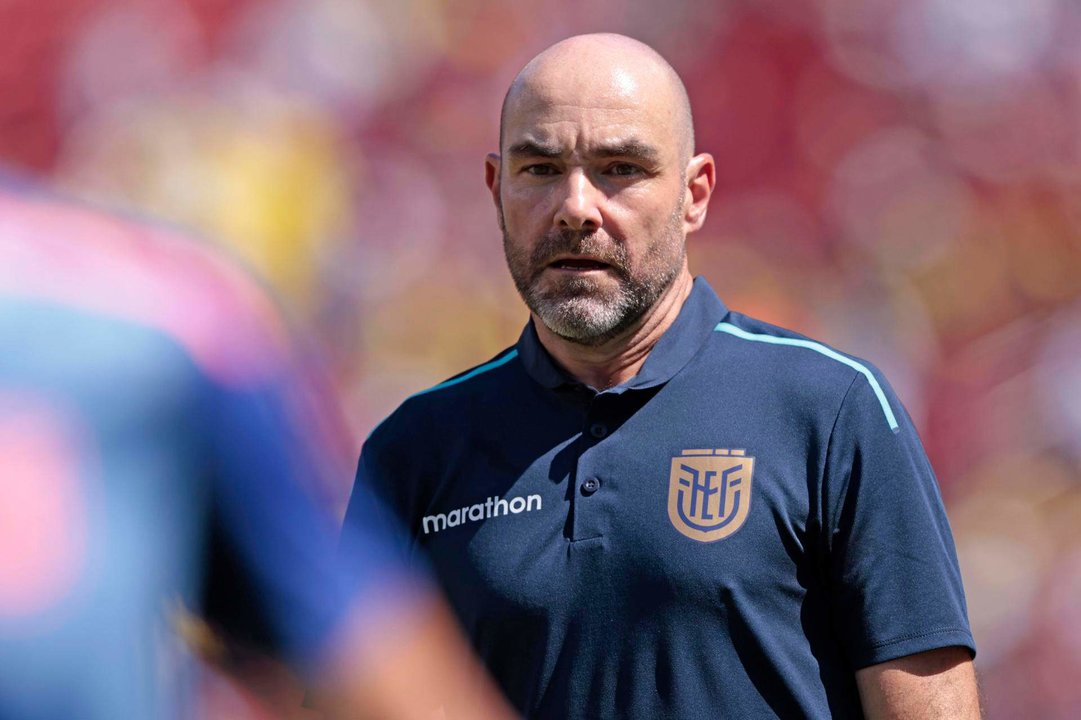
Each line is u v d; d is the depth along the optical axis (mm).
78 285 4043
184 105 32469
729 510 7723
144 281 4129
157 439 4000
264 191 31922
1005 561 28812
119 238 4227
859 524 7645
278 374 4258
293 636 4215
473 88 32781
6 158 32312
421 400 8828
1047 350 31406
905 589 7516
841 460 7754
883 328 32531
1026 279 32594
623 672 7621
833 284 33219
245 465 4129
